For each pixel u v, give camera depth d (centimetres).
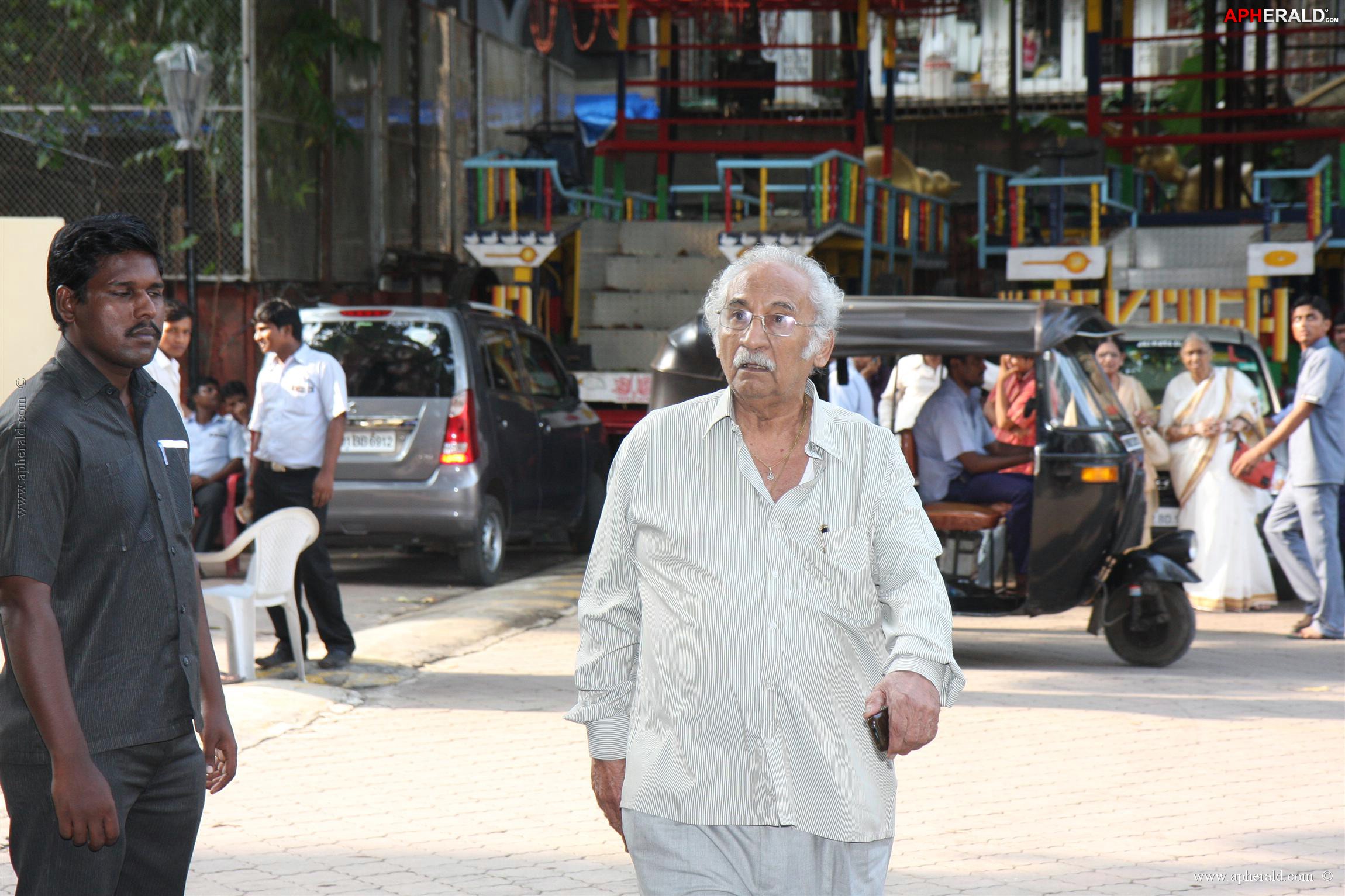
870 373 1414
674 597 357
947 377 1093
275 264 1873
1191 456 1325
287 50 1877
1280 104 2430
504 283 1958
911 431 1088
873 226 2069
